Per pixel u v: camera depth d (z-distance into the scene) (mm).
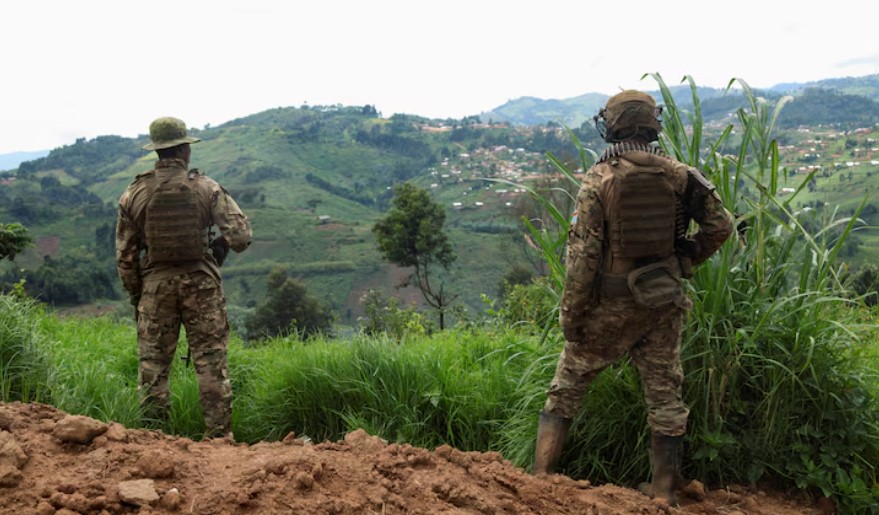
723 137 3086
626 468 3029
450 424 3699
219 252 3906
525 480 2438
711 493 2826
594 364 2816
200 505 1828
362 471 2184
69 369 4055
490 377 3916
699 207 2658
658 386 2736
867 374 3088
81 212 153500
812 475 2746
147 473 1958
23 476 1847
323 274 121875
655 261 2668
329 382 3943
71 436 2129
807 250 3062
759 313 3025
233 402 4363
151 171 3773
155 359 3852
